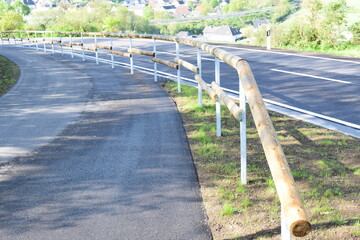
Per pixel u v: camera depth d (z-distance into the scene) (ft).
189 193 13.46
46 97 32.83
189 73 42.42
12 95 34.63
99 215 12.16
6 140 20.83
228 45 67.51
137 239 10.69
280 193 6.79
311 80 34.73
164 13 525.75
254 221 11.27
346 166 15.66
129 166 16.25
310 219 11.21
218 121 19.84
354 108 25.03
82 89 35.81
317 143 18.69
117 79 40.47
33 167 16.62
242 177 13.99
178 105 27.45
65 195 13.71
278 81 35.19
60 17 174.91
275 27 68.33
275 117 23.76
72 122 24.06
